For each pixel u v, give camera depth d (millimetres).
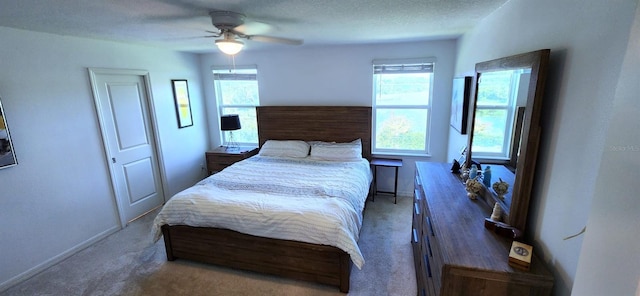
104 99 3199
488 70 1931
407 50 3762
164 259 2738
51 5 1818
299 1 1845
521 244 1328
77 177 2918
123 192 3469
